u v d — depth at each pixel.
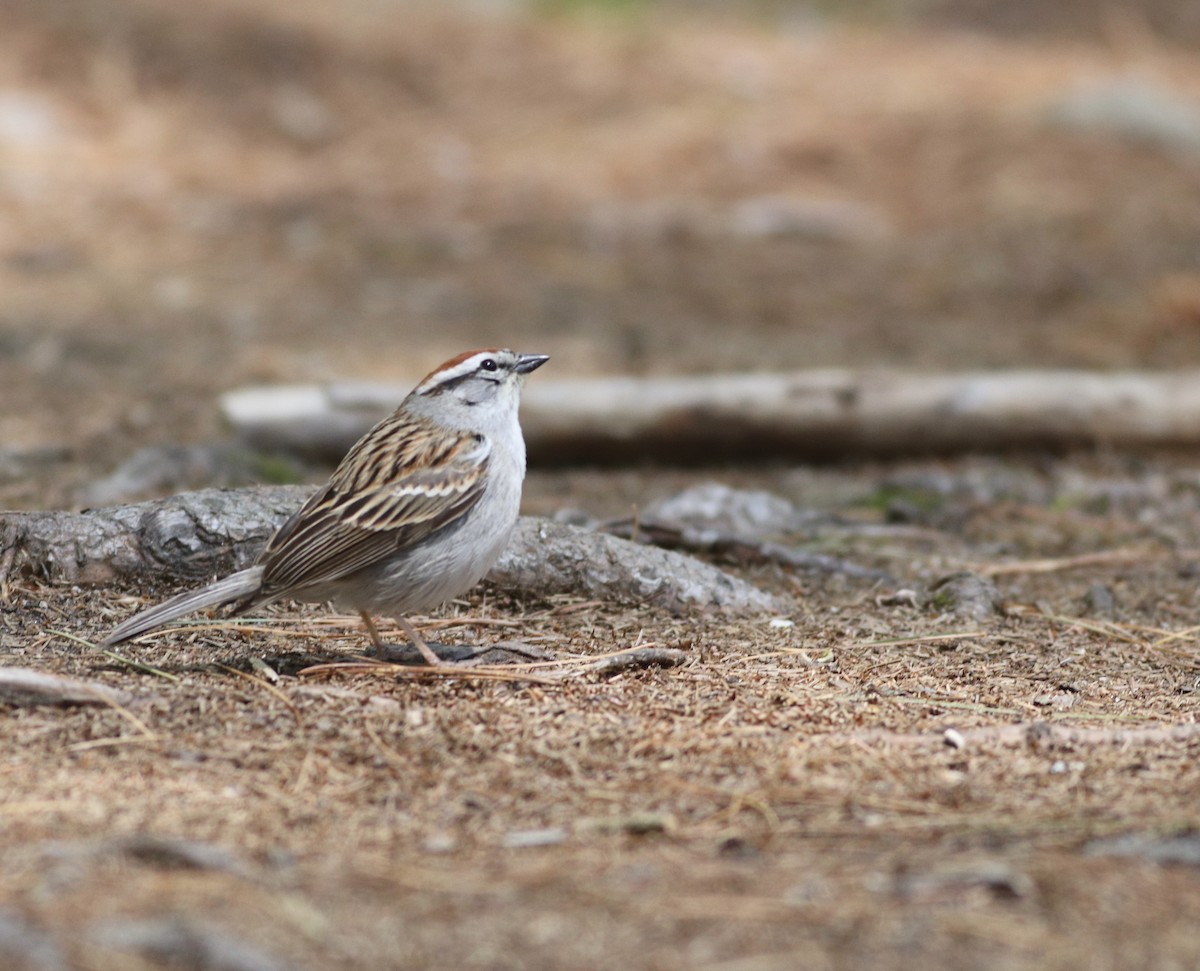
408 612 8.19
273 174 24.30
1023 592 10.46
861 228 22.56
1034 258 20.98
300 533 7.77
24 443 13.62
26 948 4.77
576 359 16.88
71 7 27.19
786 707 7.63
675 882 5.48
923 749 7.05
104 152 24.14
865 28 33.47
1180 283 19.34
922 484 13.53
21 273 19.72
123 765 6.60
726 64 29.03
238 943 4.86
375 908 5.23
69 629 8.55
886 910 5.25
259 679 7.79
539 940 5.02
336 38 28.52
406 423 8.22
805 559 10.70
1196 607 10.14
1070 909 5.26
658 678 8.08
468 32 30.03
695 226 22.58
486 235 22.08
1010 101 26.73
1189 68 29.89
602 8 33.28
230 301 18.88
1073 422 14.38
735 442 14.27
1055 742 7.14
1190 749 7.09
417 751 6.87
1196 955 4.95
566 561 9.52
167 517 9.27
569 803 6.33
